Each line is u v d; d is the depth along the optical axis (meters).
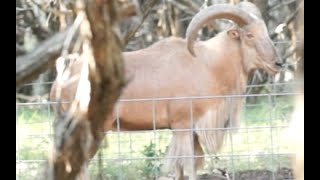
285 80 24.09
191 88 18.64
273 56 19.00
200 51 19.05
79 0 4.22
